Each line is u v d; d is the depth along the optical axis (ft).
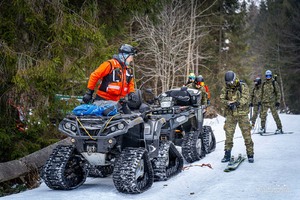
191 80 35.35
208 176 22.26
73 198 16.87
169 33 70.28
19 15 27.20
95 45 29.40
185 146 25.82
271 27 146.51
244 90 25.23
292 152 29.27
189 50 71.82
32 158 25.45
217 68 88.12
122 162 17.51
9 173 23.21
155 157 20.76
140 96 22.38
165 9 66.85
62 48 27.63
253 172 22.58
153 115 23.66
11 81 25.98
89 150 17.61
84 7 29.89
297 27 134.00
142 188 18.42
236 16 89.66
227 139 26.03
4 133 26.53
